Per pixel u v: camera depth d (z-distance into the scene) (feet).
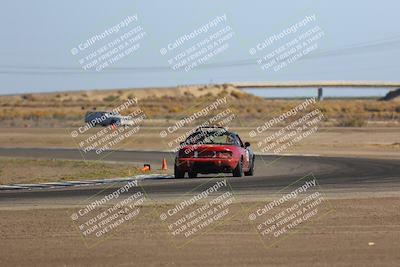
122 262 134.51
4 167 385.91
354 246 145.59
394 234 157.58
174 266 130.52
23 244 151.43
